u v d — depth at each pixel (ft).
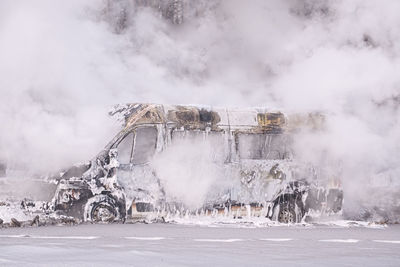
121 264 45.75
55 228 85.56
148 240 67.72
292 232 85.97
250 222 101.19
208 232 82.79
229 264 47.47
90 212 95.30
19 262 45.93
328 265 47.80
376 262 50.03
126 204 97.14
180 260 48.78
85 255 50.08
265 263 48.37
